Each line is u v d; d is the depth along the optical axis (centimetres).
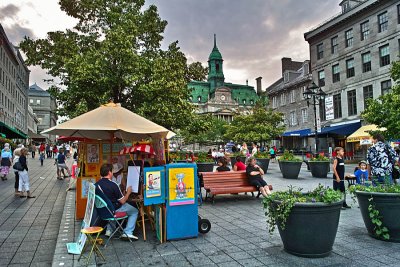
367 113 1550
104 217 568
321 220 479
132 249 547
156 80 1647
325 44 3516
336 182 850
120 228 615
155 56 1906
